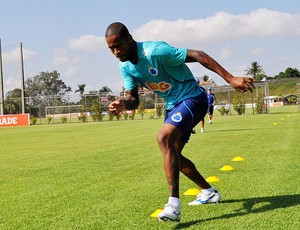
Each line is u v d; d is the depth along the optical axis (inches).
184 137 161.0
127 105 166.7
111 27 144.8
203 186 172.1
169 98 159.5
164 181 230.2
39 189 224.8
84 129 885.8
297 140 417.4
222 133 560.1
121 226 144.9
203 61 146.7
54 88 4045.3
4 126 1374.3
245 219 145.6
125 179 242.7
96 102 1489.9
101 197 195.5
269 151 338.6
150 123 1032.8
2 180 259.6
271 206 161.8
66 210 173.2
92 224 149.3
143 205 175.0
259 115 1195.9
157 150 395.9
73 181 244.8
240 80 143.6
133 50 149.6
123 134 653.3
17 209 179.3
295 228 132.0
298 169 246.4
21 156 397.1
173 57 148.2
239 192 190.5
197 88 160.4
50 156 386.9
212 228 137.1
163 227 141.8
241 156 319.0
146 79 156.1
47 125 1275.8
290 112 1322.6
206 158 316.5
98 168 293.3
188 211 161.6
